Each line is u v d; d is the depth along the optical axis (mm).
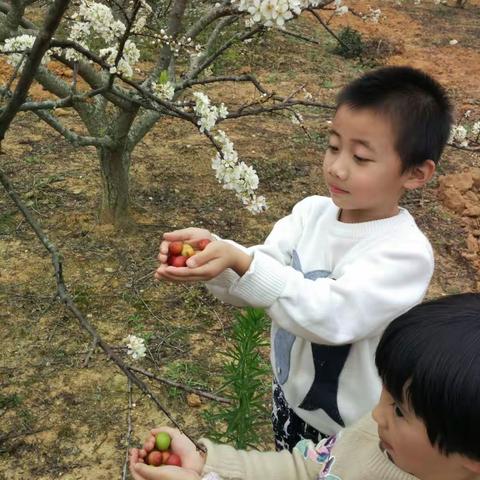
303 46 10156
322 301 1420
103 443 2980
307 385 1658
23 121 6328
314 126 7141
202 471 1340
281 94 8148
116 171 4414
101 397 3217
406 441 995
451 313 960
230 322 3854
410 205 5609
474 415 878
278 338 1763
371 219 1566
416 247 1491
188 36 3961
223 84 8172
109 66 2334
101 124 4348
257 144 6500
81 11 2949
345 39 10133
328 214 1673
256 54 9406
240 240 4793
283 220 1834
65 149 5848
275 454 1414
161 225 4812
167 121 6746
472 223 5410
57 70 7242
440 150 1506
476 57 11219
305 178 5914
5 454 2885
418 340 940
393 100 1404
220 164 2613
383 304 1438
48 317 3717
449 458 961
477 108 8438
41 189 5062
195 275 1378
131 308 3883
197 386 3316
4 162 5457
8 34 2793
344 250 1580
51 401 3172
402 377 950
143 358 3484
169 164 5832
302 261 1665
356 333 1445
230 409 2797
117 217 4621
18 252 4289
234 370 2416
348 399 1609
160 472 1250
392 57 10609
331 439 1404
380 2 14516
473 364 888
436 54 11227
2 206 4766
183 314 3883
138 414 3139
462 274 4723
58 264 1996
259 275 1430
